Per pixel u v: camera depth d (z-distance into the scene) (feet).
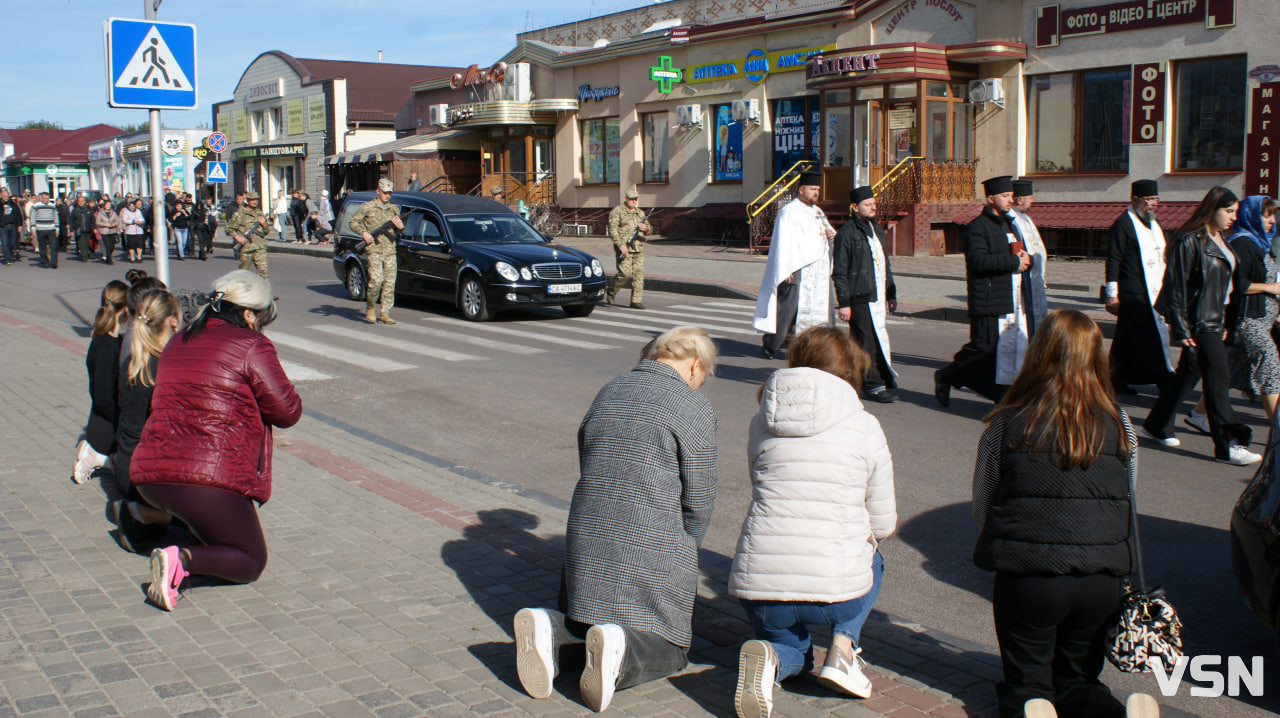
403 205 54.70
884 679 13.04
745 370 36.19
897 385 33.45
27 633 13.83
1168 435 25.27
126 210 91.61
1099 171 69.67
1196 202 64.90
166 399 15.29
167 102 28.63
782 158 87.86
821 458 11.98
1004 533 11.37
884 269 30.48
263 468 15.74
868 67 73.97
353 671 12.85
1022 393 11.68
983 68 74.79
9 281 72.33
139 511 16.67
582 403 31.12
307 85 150.61
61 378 33.88
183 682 12.41
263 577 16.20
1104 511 11.09
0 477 21.85
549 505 20.81
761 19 86.22
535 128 111.75
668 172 98.02
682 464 12.63
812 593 11.76
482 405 30.94
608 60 102.27
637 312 53.16
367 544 17.95
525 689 12.23
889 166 76.33
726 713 12.03
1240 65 62.54
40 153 239.50
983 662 13.66
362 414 29.94
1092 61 68.64
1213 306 23.39
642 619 12.45
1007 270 27.14
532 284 48.06
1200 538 18.90
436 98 131.95
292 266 83.66
